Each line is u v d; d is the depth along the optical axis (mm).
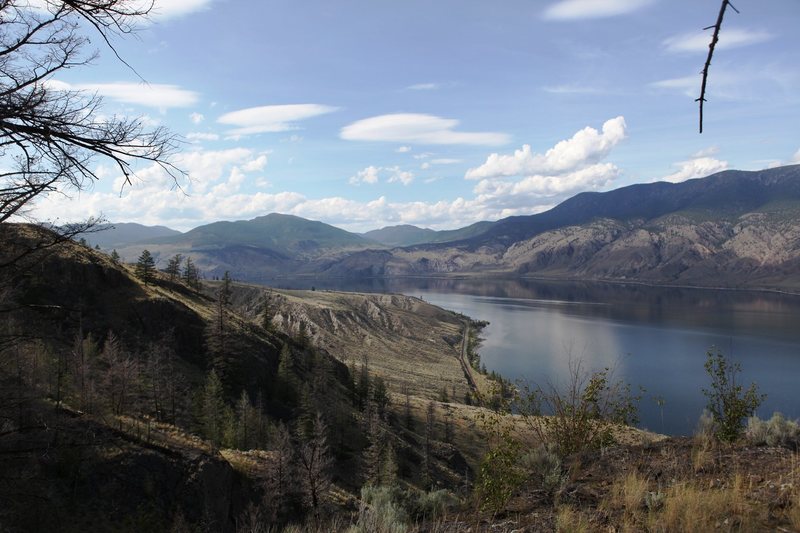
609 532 6281
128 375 43281
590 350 190750
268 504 33938
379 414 82750
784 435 9727
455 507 8680
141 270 105312
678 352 181250
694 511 6094
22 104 6250
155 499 29078
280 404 81750
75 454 25656
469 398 131750
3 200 6980
